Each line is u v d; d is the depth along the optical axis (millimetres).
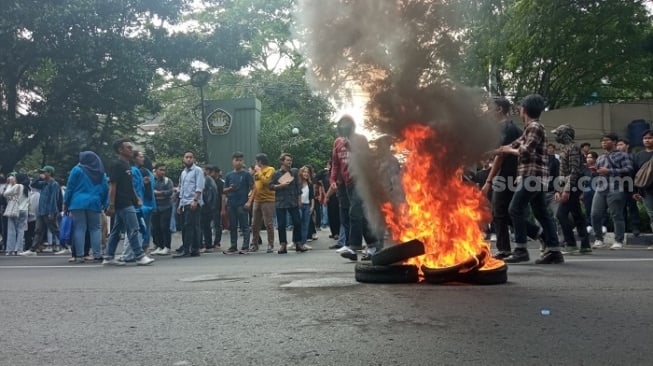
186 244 10898
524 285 5297
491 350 3225
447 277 5355
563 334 3549
